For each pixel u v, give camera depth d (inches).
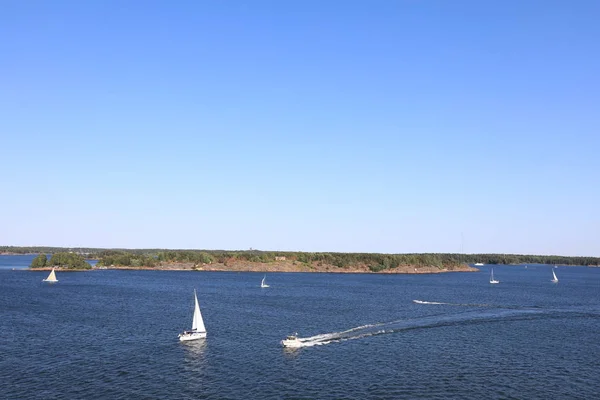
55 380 2837.1
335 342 3924.7
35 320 4682.6
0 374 2925.7
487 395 2684.5
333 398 2610.7
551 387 2837.1
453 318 5206.7
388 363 3299.7
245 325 4628.4
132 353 3474.4
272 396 2632.9
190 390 2711.6
